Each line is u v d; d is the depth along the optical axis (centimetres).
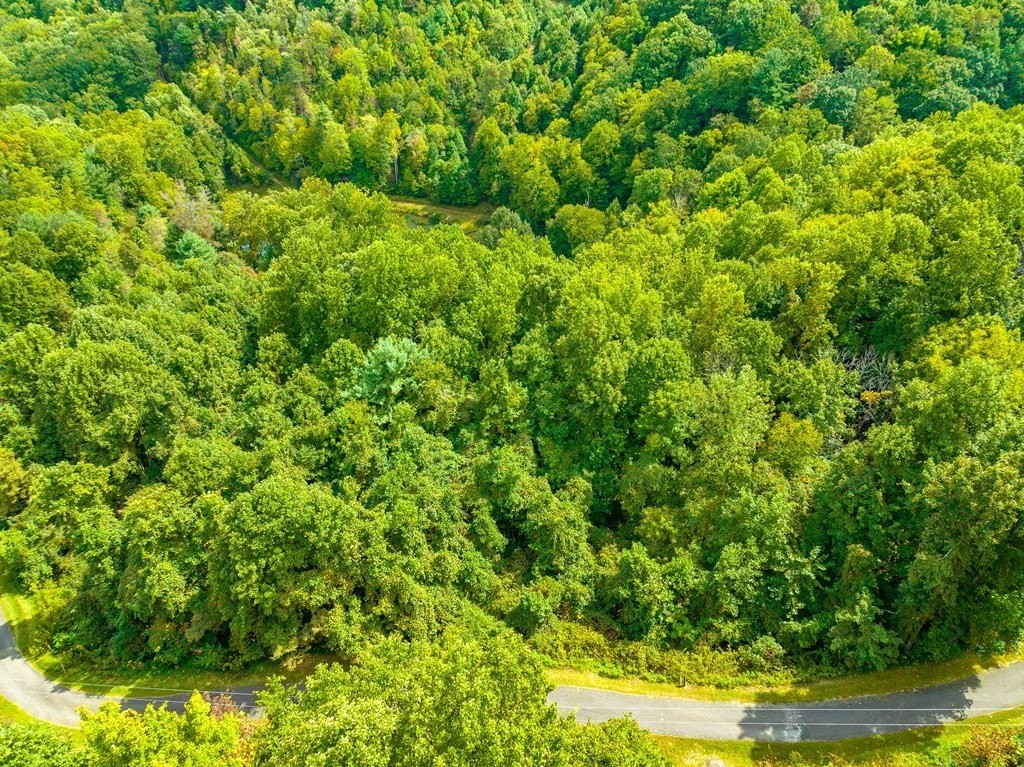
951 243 5906
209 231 12362
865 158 8150
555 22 19188
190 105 17450
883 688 4181
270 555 4366
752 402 5322
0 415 6525
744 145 11775
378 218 10456
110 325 6919
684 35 15250
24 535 5766
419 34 18538
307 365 6569
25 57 18888
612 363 5716
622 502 5562
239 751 3306
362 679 3102
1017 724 3878
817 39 13638
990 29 12219
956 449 4300
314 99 17600
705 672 4406
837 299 6272
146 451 6356
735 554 4594
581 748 2747
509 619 4900
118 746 2773
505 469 5381
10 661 5094
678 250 7888
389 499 4944
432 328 6606
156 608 4738
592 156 14650
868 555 4241
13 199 10950
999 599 3797
